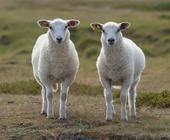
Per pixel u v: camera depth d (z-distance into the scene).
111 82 19.19
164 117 19.73
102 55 18.62
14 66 35.03
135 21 51.97
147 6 65.31
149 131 17.59
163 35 45.19
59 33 18.59
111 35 17.98
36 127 18.44
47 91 19.48
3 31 52.44
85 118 19.45
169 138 17.03
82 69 34.41
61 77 19.39
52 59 19.02
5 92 26.23
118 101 22.91
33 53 20.86
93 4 70.19
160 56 39.62
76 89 25.77
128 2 69.56
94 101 23.23
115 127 17.98
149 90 25.58
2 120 19.55
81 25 49.84
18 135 17.77
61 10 64.88
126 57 18.44
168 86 26.56
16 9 67.69
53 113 20.27
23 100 23.69
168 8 64.12
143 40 44.88
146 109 21.28
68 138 17.41
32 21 55.62
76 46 44.56
